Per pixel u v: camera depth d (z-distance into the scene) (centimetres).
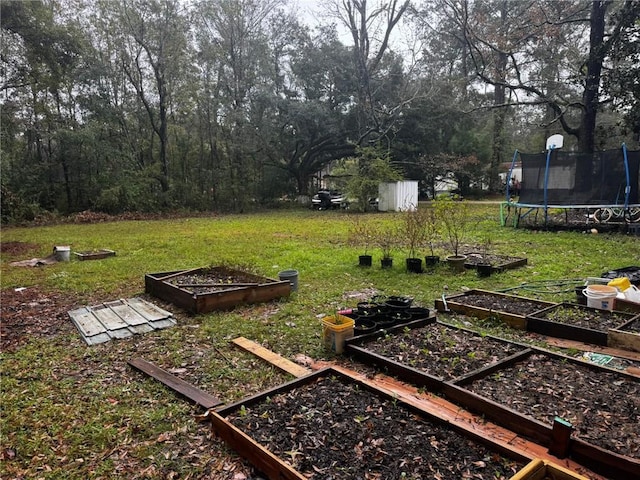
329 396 270
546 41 1509
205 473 216
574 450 208
